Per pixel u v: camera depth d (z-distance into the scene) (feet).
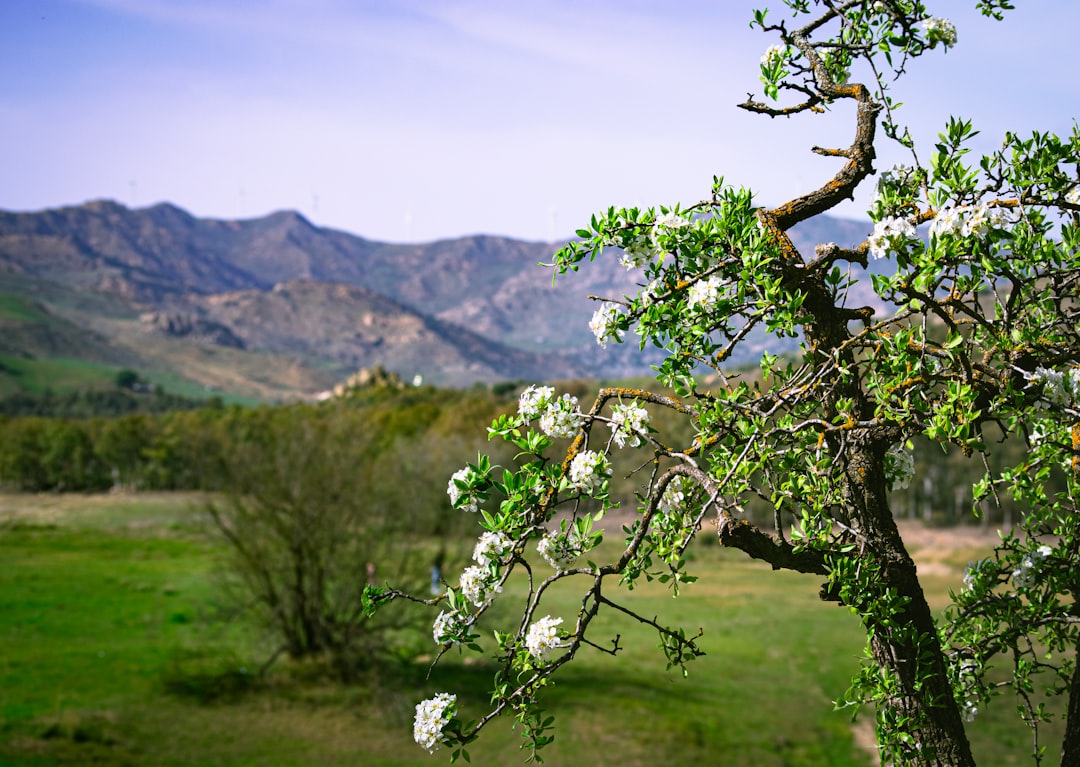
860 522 12.36
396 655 93.61
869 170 13.26
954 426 10.53
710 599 159.84
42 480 381.81
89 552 205.98
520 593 94.79
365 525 93.04
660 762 71.46
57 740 73.36
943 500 257.14
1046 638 14.53
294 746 74.18
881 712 12.14
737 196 12.08
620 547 127.44
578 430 11.65
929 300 10.69
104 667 98.43
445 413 291.99
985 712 76.23
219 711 83.15
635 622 130.62
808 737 80.33
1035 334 11.85
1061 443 12.64
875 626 12.11
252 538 92.68
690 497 12.26
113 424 399.24
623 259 12.49
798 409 12.44
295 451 93.09
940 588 145.18
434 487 93.40
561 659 10.94
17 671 96.43
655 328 12.23
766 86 14.25
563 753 73.51
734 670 105.50
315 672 93.50
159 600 140.67
